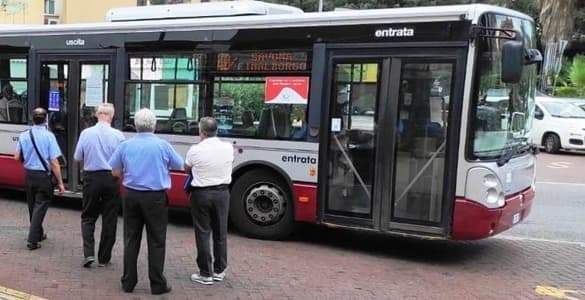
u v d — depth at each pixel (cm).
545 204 1268
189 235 894
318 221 838
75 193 1024
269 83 864
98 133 709
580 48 3984
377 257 815
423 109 768
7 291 625
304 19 838
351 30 807
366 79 801
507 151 785
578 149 2198
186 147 925
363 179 807
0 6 3381
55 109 1042
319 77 826
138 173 618
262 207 879
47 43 1046
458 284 708
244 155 881
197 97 919
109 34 989
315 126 830
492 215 743
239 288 663
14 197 1155
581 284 725
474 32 730
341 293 659
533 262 817
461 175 746
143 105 965
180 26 930
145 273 705
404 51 774
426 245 891
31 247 785
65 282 662
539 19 3008
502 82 745
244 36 881
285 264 762
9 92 1089
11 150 1085
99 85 1005
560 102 2353
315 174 834
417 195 777
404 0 4088
